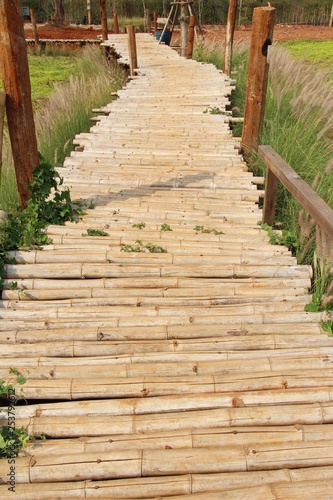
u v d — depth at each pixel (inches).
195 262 147.3
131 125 281.7
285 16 1090.1
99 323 123.3
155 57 553.0
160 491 84.1
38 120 309.4
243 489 83.0
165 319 123.5
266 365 108.3
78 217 175.0
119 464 87.5
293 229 167.0
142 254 149.2
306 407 97.6
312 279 142.1
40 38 834.2
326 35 810.8
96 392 103.2
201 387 103.2
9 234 153.0
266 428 94.0
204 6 1085.8
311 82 288.0
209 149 238.8
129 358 111.3
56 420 96.3
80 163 225.3
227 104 323.3
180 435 92.4
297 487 82.7
